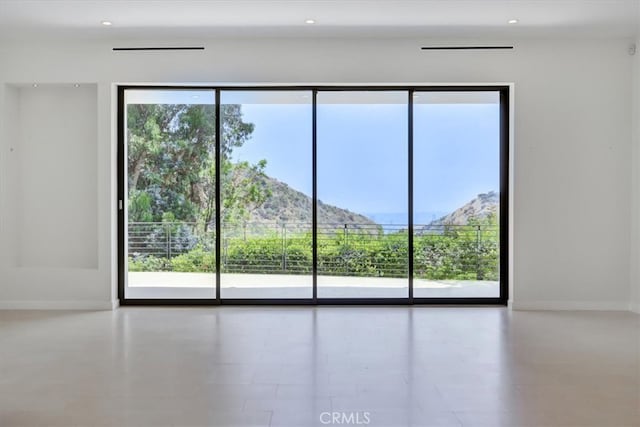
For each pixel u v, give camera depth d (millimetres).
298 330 4957
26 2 4844
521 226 5934
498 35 5816
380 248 6195
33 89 6242
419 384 3510
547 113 5922
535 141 5926
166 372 3750
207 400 3227
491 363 3961
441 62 5918
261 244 6195
